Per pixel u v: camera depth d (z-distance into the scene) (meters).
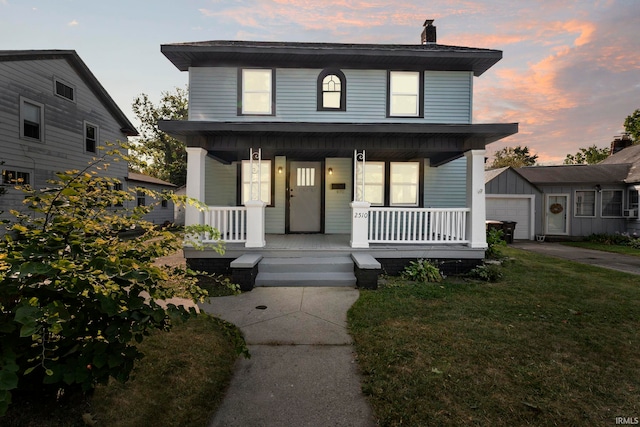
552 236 14.23
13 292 1.44
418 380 2.67
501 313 4.29
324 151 7.57
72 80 12.48
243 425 2.18
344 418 2.26
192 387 2.54
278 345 3.40
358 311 4.34
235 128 6.03
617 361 3.02
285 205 8.85
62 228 1.64
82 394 2.08
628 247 12.09
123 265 1.58
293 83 8.23
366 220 6.68
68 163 12.31
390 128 6.15
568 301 4.84
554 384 2.63
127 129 15.90
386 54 7.74
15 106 10.32
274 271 6.06
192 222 6.35
